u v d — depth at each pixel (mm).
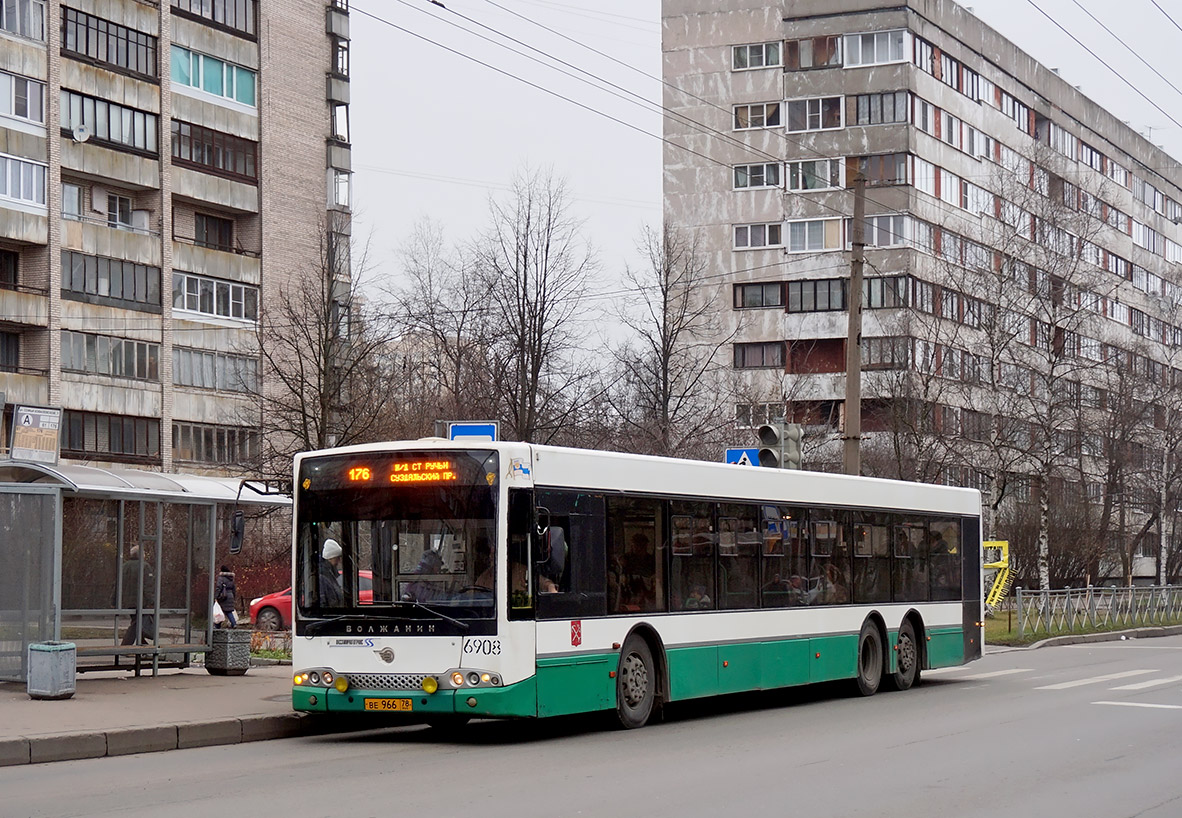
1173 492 60562
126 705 15414
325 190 58375
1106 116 82062
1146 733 14773
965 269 50406
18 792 10609
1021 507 54656
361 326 41125
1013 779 11422
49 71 48031
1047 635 35469
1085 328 58250
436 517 14016
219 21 54344
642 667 15508
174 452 51844
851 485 19844
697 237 60844
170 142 52125
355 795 10375
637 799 10211
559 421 40375
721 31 66438
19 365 48156
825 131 64438
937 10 65500
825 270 64062
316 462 14594
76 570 18125
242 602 40000
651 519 15836
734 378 57969
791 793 10555
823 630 18828
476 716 13969
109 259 50031
